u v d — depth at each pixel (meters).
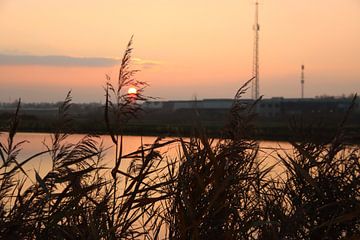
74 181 4.71
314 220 5.38
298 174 5.52
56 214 4.57
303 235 5.21
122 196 4.79
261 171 5.37
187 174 4.86
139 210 5.15
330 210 5.36
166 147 5.21
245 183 5.21
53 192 4.99
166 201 5.02
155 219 5.03
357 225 5.30
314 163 5.62
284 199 5.65
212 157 4.77
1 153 4.60
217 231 4.78
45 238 4.54
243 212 5.15
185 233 4.63
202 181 4.64
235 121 5.11
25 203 4.55
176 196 4.77
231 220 4.89
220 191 4.58
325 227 5.26
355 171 5.68
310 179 5.11
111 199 4.92
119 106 4.86
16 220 4.46
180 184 4.80
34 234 4.55
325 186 5.49
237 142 4.98
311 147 5.81
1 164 4.64
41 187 4.62
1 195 4.66
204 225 4.74
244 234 4.83
